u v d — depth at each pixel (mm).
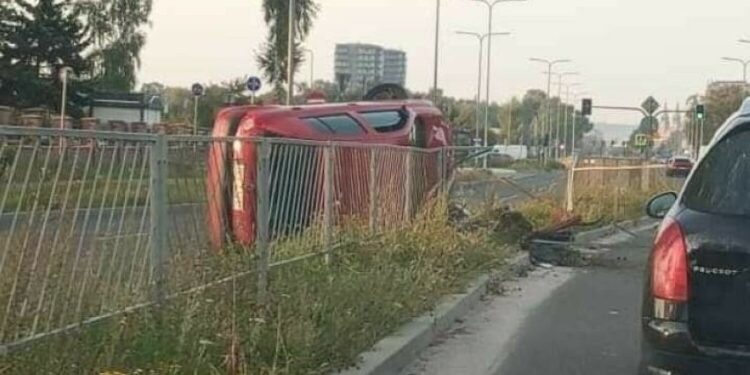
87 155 6449
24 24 48438
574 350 9508
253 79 35750
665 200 7629
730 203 5715
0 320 5809
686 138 92062
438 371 8578
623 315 11484
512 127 113500
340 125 15500
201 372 6762
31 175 5977
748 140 5852
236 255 8414
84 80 50156
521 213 18750
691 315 5613
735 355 5492
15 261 5891
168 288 7344
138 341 6691
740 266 5539
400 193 13758
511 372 8586
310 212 10492
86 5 58656
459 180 17578
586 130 97812
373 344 8656
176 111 73188
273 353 7457
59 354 6129
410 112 16828
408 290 10359
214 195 8211
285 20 48125
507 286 13484
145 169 7105
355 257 11180
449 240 13688
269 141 9094
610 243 19625
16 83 46906
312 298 8789
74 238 6355
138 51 60281
